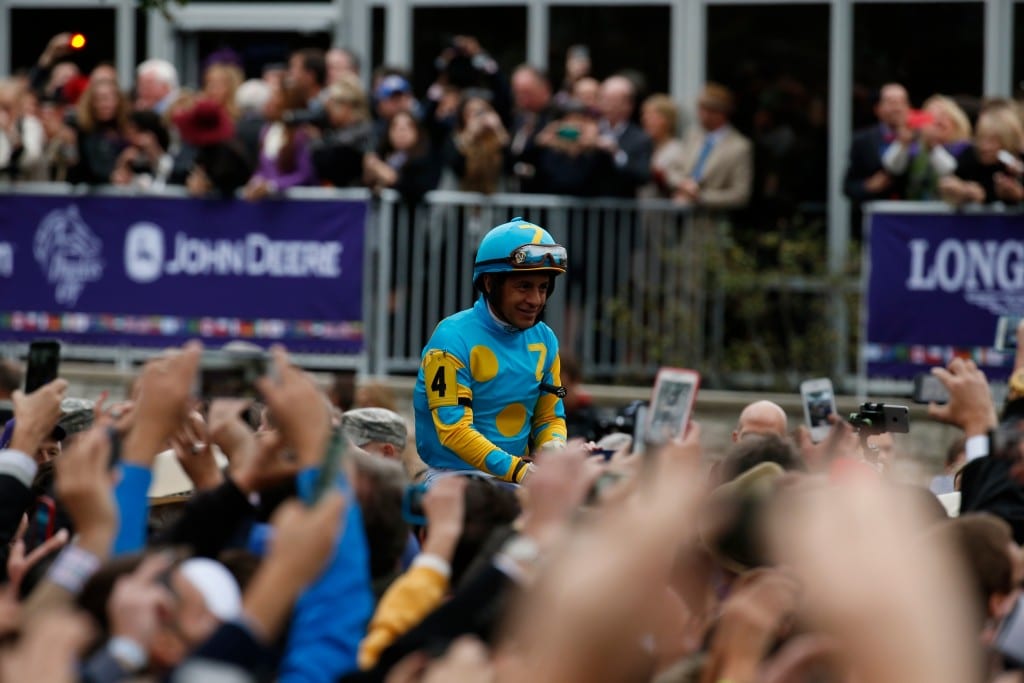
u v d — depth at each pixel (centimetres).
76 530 1300
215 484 1590
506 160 4306
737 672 1063
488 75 4356
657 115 4278
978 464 1816
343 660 1263
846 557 788
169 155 4381
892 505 840
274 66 4981
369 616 1293
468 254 4216
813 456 1767
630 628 837
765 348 4250
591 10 4912
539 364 2322
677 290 4247
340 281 4184
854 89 4712
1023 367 2236
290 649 1270
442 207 4206
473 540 1428
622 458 1339
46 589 1234
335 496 1102
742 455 1664
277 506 1432
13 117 4378
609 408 4019
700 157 4259
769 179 4325
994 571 1364
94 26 5216
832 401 2117
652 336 4228
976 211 3950
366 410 2330
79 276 4300
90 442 1286
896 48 4716
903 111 4066
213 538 1409
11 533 1586
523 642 983
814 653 1012
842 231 4550
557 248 2258
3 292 4334
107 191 4275
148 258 4269
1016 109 4019
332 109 4191
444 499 1386
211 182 4203
